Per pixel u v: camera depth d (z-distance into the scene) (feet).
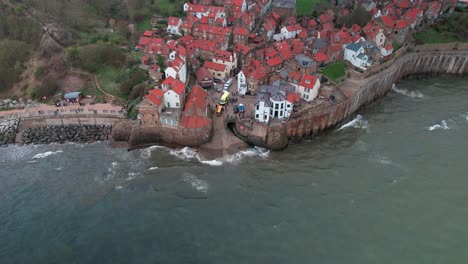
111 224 234.58
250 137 319.06
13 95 382.63
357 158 304.09
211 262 210.38
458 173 286.25
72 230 230.48
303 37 456.86
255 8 501.56
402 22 459.73
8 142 324.39
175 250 217.56
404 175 283.38
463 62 463.01
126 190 262.67
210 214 242.99
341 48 414.21
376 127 350.43
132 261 210.38
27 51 416.46
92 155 305.73
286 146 320.70
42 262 210.38
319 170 288.92
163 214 242.37
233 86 386.11
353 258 215.92
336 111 339.98
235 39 450.30
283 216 243.19
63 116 338.75
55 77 391.45
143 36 457.68
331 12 528.63
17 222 236.63
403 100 403.75
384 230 235.61
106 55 409.28
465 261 216.54
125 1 553.23
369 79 387.14
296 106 334.85
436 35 485.97
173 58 394.93
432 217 246.27
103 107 351.87
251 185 270.87
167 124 313.73
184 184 269.64
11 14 441.68
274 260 212.64
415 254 220.02
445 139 327.47
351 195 263.29
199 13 506.48
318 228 235.20
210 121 315.78
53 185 268.62
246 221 238.68
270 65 381.81
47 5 477.77
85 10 518.78
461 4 562.25
